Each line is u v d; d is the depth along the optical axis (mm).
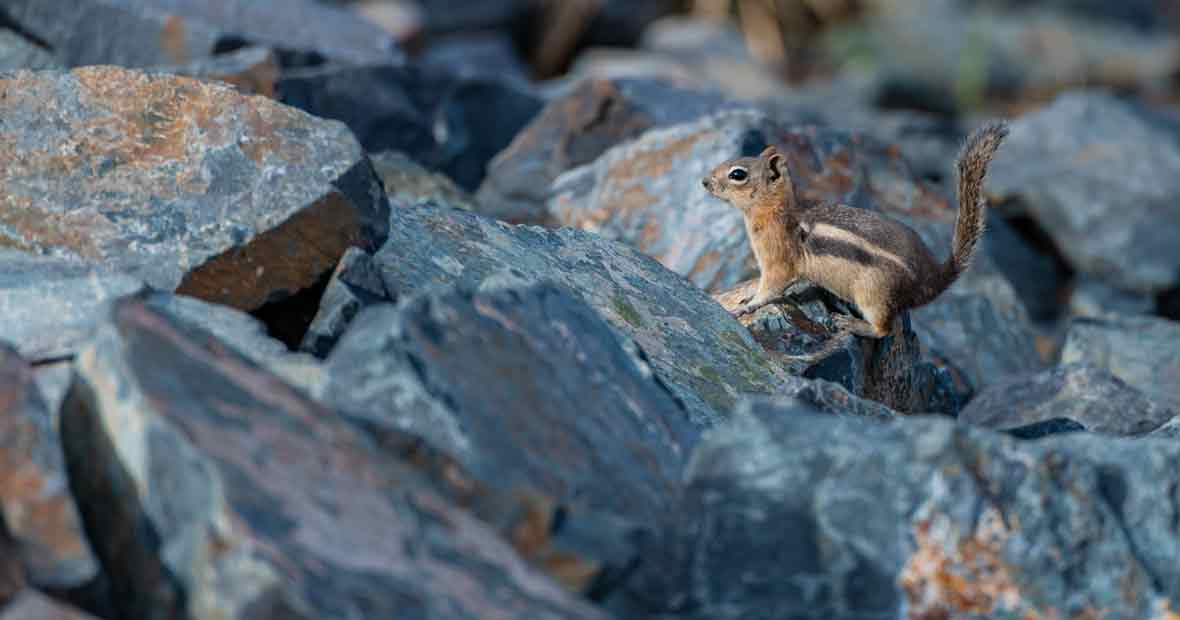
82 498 8133
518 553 8227
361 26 25406
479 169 23344
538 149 20844
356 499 7879
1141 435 14273
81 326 9969
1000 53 43281
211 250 11234
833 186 18797
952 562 8734
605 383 9836
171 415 7672
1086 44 44469
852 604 8664
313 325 11094
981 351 18469
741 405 9219
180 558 7309
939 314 18656
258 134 11969
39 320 10008
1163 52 44688
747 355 12633
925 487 8797
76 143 11867
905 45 42219
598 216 18203
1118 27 47750
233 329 10203
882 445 8922
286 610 6969
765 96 37031
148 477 7547
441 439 8633
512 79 26359
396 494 8102
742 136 18141
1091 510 8992
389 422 8695
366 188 11977
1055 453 9062
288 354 9930
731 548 8758
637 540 8609
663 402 10148
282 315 11789
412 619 7230
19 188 11516
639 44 43969
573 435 9180
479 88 23547
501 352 9375
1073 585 8805
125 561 7648
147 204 11477
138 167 11773
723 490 8891
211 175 11703
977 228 13852
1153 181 25891
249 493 7387
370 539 7633
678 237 17469
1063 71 43000
